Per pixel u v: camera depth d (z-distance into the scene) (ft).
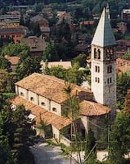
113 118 551.59
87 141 459.73
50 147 504.84
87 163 428.97
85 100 544.21
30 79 603.26
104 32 536.01
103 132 501.56
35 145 509.76
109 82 549.95
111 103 556.51
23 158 459.32
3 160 413.39
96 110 520.01
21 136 455.63
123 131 458.09
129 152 474.49
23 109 478.59
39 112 552.82
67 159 472.85
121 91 643.04
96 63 547.49
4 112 467.11
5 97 600.80
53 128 524.11
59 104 531.50
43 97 556.51
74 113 339.57
